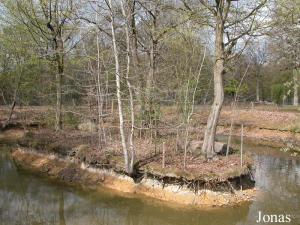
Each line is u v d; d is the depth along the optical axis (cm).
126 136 1916
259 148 2708
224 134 3269
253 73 5844
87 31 2116
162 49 2180
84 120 2491
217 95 1731
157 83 2039
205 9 1736
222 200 1483
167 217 1388
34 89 3100
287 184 1775
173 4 1994
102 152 1827
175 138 1973
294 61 2405
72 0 2252
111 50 1911
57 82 2416
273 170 2053
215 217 1378
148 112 1869
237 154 1845
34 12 2377
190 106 1934
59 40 2373
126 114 1916
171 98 1934
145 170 1606
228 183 1521
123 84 1855
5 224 1345
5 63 3328
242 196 1541
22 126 3192
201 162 1650
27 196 1656
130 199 1559
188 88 1855
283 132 3031
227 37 1741
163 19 2133
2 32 2836
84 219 1395
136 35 2088
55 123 2584
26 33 2623
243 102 4756
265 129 3169
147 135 1988
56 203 1566
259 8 1633
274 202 1519
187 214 1404
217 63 1733
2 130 3147
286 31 1714
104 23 1950
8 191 1727
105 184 1719
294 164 2214
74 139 2147
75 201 1580
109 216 1417
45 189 1742
